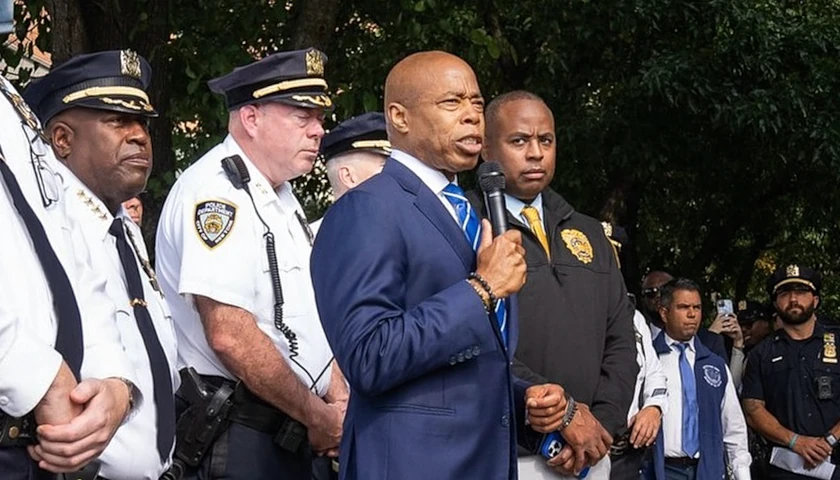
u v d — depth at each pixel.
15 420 2.40
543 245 4.38
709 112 11.73
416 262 3.12
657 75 11.19
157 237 4.09
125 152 3.46
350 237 3.09
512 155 4.44
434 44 9.30
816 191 13.75
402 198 3.16
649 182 13.45
